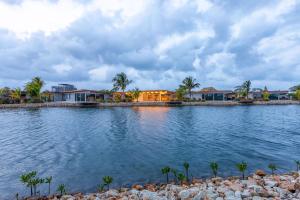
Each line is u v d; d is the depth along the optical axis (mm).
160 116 45250
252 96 104312
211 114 49719
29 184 9555
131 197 7980
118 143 20328
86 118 41781
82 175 12078
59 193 9781
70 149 18078
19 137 23422
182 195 7473
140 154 16438
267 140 21922
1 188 10453
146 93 93312
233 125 32812
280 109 64625
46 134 25188
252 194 7359
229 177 10984
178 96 87812
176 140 21703
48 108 68688
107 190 9922
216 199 6945
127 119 40000
